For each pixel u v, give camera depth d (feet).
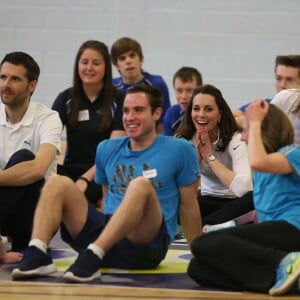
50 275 27.96
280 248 26.91
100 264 27.43
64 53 65.51
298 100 36.01
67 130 46.60
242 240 26.37
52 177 28.35
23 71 35.42
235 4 64.49
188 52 64.90
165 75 64.95
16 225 34.91
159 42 65.00
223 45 64.75
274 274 25.52
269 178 27.78
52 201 27.96
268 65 64.54
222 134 39.37
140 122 30.17
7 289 25.54
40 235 27.78
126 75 53.98
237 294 25.62
